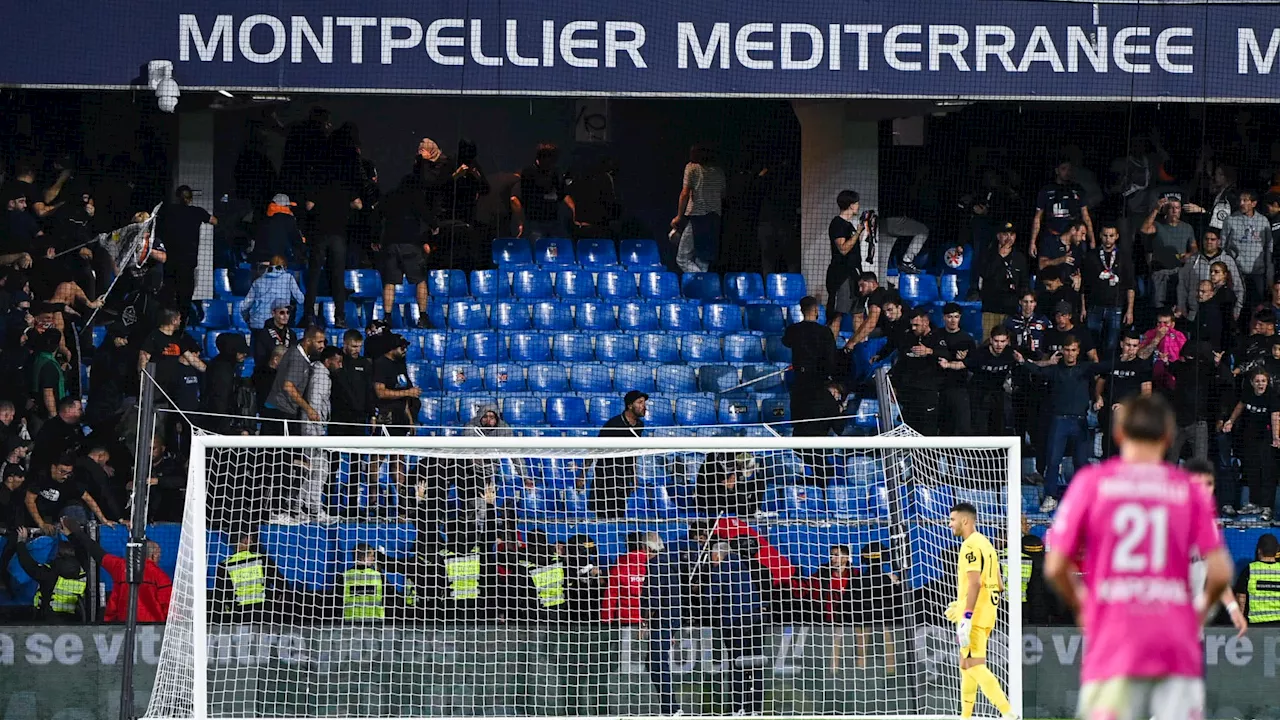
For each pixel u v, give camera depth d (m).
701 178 53.44
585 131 56.72
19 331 44.88
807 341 46.56
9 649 38.91
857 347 47.97
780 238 53.28
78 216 47.91
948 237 52.56
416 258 50.03
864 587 39.72
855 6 44.16
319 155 49.44
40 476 42.41
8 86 43.06
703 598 38.16
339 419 44.59
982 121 51.47
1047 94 44.16
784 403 50.03
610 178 53.53
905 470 39.38
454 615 39.56
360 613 38.97
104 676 39.06
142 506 34.38
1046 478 45.03
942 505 41.75
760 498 42.72
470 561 39.66
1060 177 49.66
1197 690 17.78
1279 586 40.75
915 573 39.97
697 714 38.00
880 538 40.62
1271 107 49.84
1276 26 44.16
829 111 52.84
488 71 43.94
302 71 43.72
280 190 49.53
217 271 52.00
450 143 56.78
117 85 43.28
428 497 41.75
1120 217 49.78
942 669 39.44
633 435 43.25
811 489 43.97
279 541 41.44
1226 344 47.50
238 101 51.22
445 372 50.19
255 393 45.47
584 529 41.88
